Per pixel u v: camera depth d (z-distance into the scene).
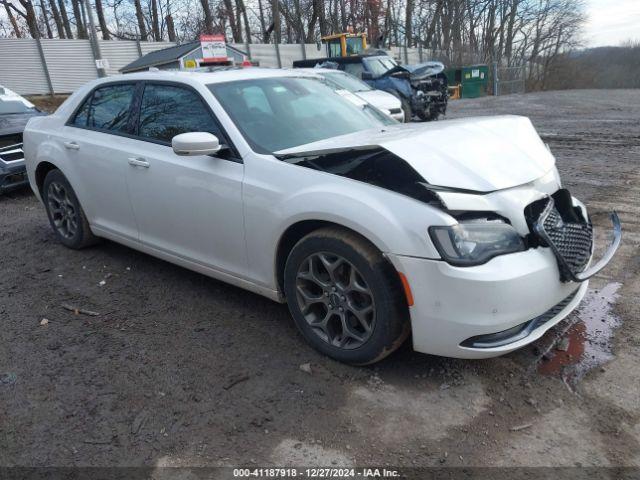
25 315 3.81
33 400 2.83
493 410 2.63
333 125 3.74
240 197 3.22
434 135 2.98
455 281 2.49
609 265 4.30
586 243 2.99
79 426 2.62
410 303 2.63
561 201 3.04
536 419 2.57
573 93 28.75
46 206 5.15
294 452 2.41
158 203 3.79
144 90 4.05
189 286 4.18
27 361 3.21
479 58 37.97
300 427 2.56
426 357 3.08
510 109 18.94
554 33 43.97
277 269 3.23
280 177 3.06
